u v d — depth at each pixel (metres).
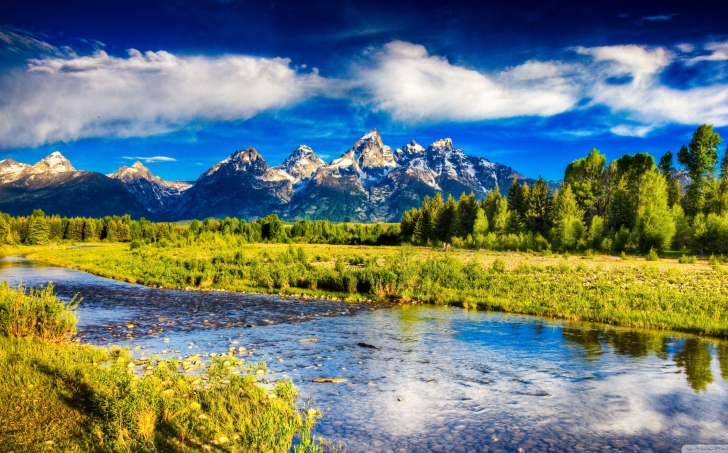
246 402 9.36
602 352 14.47
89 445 6.81
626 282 32.88
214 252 71.56
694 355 14.09
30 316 13.60
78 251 87.81
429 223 121.44
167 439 7.28
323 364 12.95
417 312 22.62
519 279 31.97
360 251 81.56
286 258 51.22
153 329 18.11
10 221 132.38
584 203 88.38
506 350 14.71
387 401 9.91
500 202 100.38
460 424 8.67
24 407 7.97
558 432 8.32
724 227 59.16
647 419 8.95
